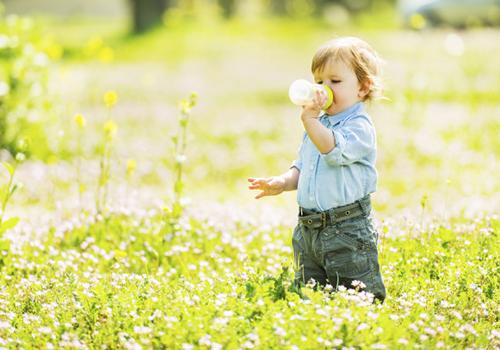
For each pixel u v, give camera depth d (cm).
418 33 4347
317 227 689
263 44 4531
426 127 2003
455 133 1939
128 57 4125
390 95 2422
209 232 990
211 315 613
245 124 2247
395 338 581
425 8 4328
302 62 3691
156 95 2795
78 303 675
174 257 901
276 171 1723
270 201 1360
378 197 1366
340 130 689
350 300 646
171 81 3192
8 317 679
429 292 708
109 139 1052
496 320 682
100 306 675
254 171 1730
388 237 884
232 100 2708
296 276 720
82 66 3594
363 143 686
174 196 1282
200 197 1370
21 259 843
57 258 892
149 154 1830
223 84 3117
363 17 6134
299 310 608
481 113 2169
